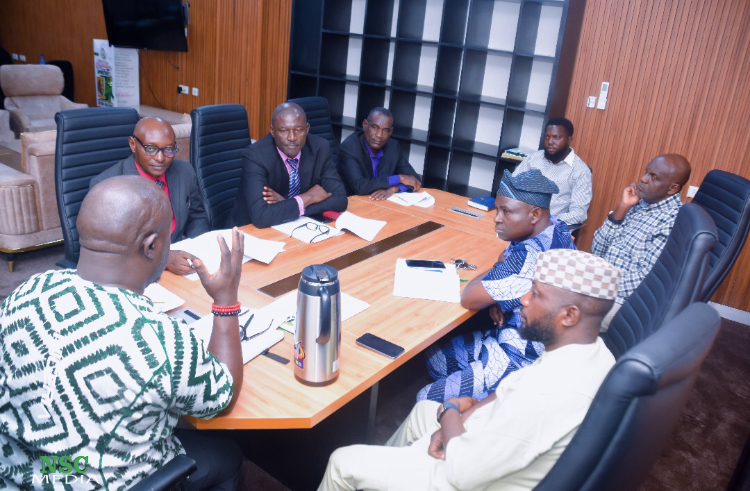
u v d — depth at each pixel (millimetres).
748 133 3525
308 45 4992
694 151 3727
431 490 1385
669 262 1850
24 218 3488
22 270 3625
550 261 1284
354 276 2193
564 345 1289
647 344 976
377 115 3422
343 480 1513
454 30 4262
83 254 1149
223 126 3094
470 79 4285
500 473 1215
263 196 2752
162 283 1984
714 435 2568
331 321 1415
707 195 2635
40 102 6289
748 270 3684
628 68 3830
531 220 1902
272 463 2074
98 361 1039
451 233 2801
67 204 2428
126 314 1086
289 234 2584
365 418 1867
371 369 1589
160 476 1148
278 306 1881
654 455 1073
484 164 4602
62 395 1039
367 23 4531
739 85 3494
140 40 6246
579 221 3689
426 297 2059
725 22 3465
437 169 4574
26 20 8023
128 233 1136
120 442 1091
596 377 1193
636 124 3883
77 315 1063
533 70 4211
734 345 3453
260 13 5344
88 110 2508
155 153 2379
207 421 1332
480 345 2107
